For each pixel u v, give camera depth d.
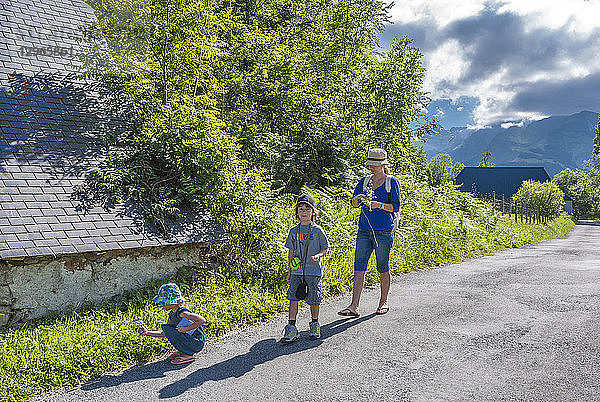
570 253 14.66
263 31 17.70
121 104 9.87
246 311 7.32
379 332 6.43
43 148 8.17
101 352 5.65
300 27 19.69
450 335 6.20
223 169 9.55
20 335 6.09
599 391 4.55
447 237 14.12
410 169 21.06
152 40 10.70
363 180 7.50
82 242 7.02
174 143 9.21
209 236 8.45
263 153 13.90
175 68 10.61
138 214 8.08
